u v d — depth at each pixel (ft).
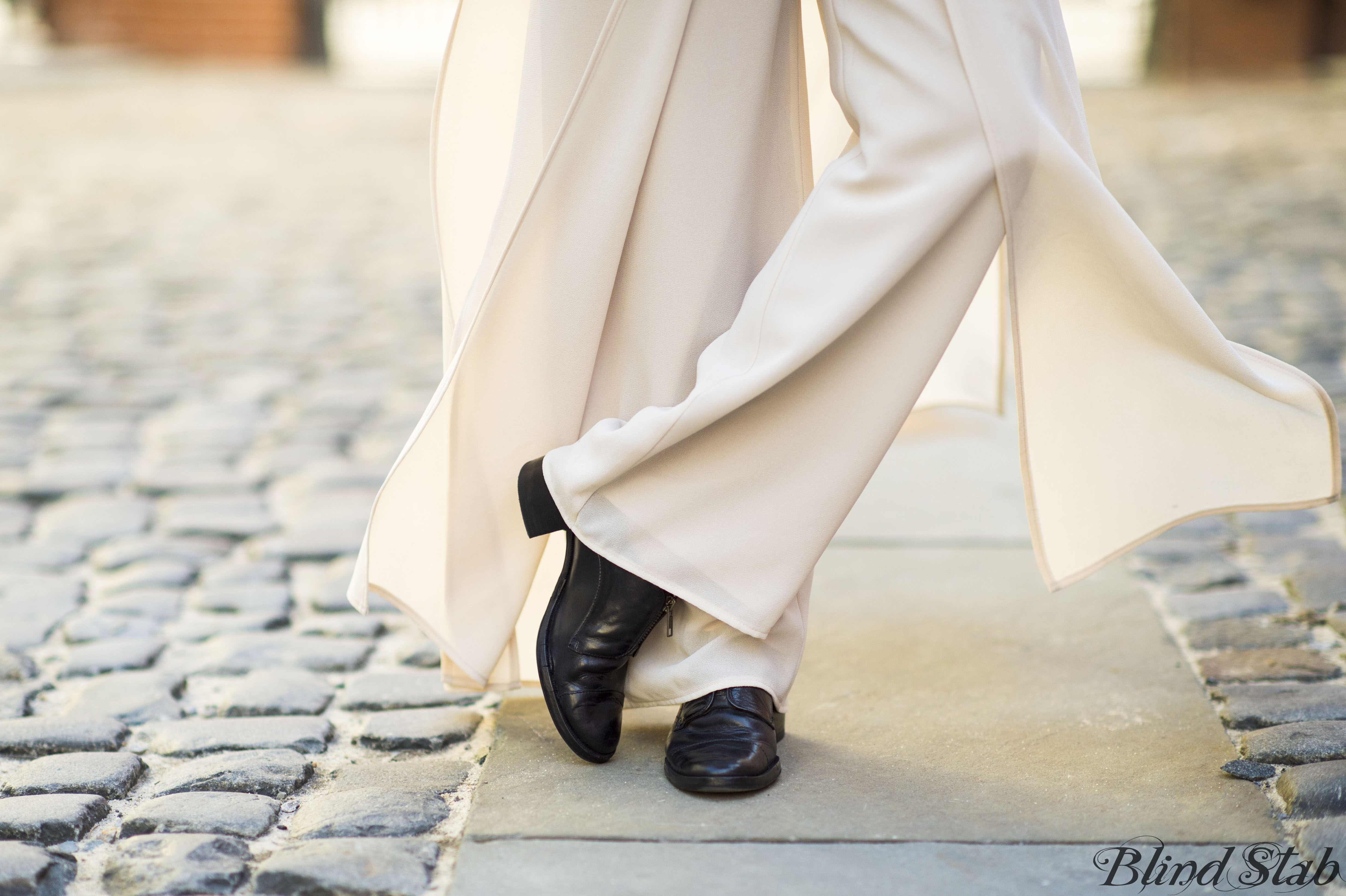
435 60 65.00
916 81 4.42
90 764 5.31
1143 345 4.98
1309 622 6.82
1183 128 34.73
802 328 4.53
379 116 39.29
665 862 4.46
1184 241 19.15
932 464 10.21
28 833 4.73
